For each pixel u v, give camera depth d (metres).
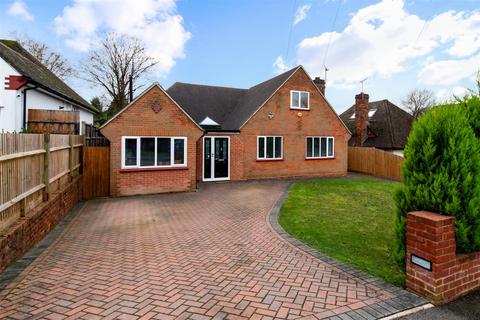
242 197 11.47
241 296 3.72
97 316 3.24
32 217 5.50
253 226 7.26
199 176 15.87
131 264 4.80
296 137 18.06
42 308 3.40
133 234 6.61
